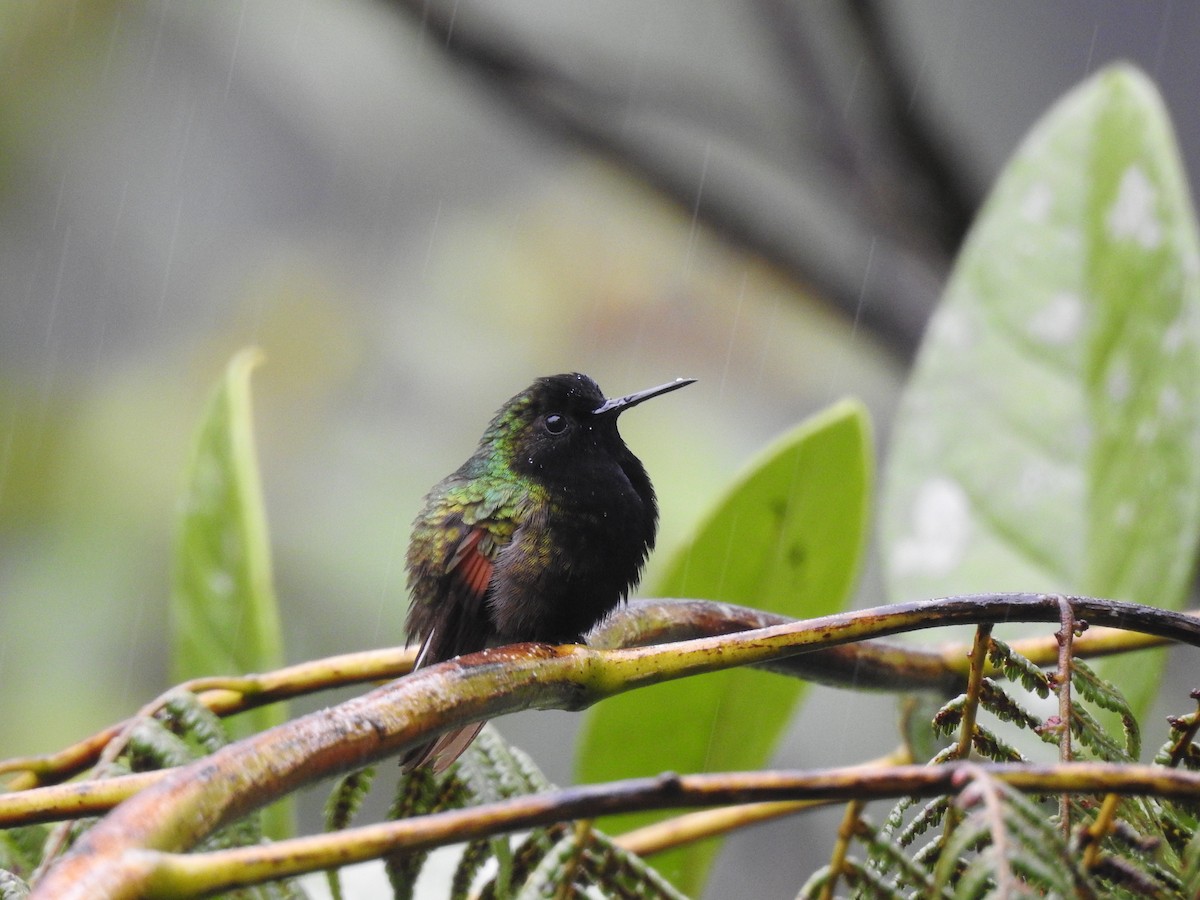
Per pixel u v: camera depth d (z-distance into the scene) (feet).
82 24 54.49
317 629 44.78
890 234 35.17
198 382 50.83
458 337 48.83
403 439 48.93
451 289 50.19
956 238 34.91
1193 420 21.03
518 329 50.19
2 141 53.93
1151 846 10.46
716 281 48.34
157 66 54.80
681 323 48.24
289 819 19.97
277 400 49.29
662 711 21.83
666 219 37.58
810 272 35.99
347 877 18.66
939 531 23.40
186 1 54.85
